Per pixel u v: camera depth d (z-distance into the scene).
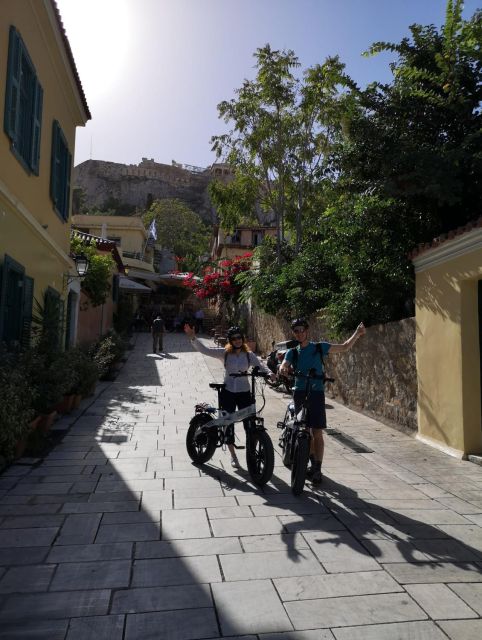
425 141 8.83
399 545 4.14
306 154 19.55
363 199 9.23
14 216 7.86
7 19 7.12
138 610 3.13
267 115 19.23
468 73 8.42
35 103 8.67
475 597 3.35
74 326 15.04
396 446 7.80
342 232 10.02
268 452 5.52
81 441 7.73
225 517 4.68
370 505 5.10
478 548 4.11
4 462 6.07
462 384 7.13
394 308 10.20
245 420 6.08
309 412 5.70
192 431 6.58
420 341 8.27
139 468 6.31
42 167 9.65
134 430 8.62
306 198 20.55
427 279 8.10
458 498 5.40
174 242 63.12
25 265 8.68
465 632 2.96
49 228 10.55
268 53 19.08
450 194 7.78
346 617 3.09
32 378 7.28
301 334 5.89
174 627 2.96
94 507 4.90
